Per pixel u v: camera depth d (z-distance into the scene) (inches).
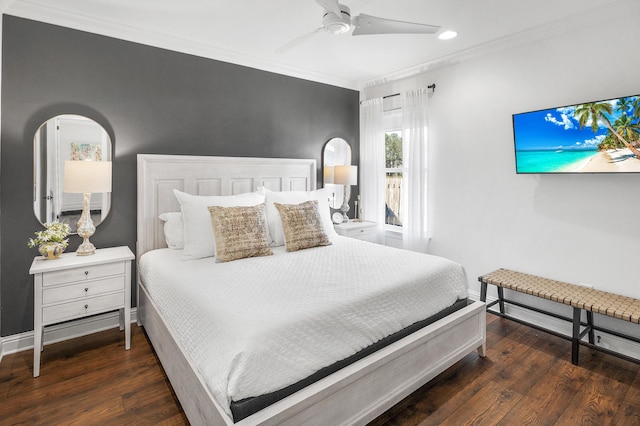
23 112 100.8
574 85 107.9
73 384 86.1
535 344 108.0
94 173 100.6
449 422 73.2
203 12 104.5
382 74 166.6
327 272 89.7
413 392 83.5
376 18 80.7
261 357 55.7
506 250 129.3
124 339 110.3
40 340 89.3
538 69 116.2
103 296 98.3
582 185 109.0
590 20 103.0
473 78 135.8
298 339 61.1
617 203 102.1
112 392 83.0
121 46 115.7
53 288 90.6
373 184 178.1
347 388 64.9
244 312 64.4
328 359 64.2
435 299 89.1
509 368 94.3
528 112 114.4
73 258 99.2
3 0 93.4
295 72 158.6
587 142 102.5
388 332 76.0
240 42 127.6
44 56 103.1
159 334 90.9
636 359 98.0
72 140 108.6
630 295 100.6
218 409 54.2
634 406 78.5
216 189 135.6
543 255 119.2
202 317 67.6
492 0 95.6
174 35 121.2
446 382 87.7
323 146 173.5
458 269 98.5
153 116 123.0
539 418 74.5
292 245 115.6
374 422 73.1
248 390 53.9
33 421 73.0
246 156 146.6
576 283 111.6
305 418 58.3
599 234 106.0
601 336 107.0
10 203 100.3
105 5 100.0
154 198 122.0
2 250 100.0
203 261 102.7
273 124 154.4
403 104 158.1
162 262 101.8
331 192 177.0
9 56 98.2
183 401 70.9
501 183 129.0
